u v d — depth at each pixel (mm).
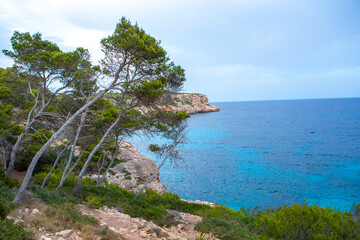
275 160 53062
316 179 40125
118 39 11977
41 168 21984
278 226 9000
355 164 48531
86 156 26891
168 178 41062
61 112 17500
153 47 12133
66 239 6547
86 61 16438
